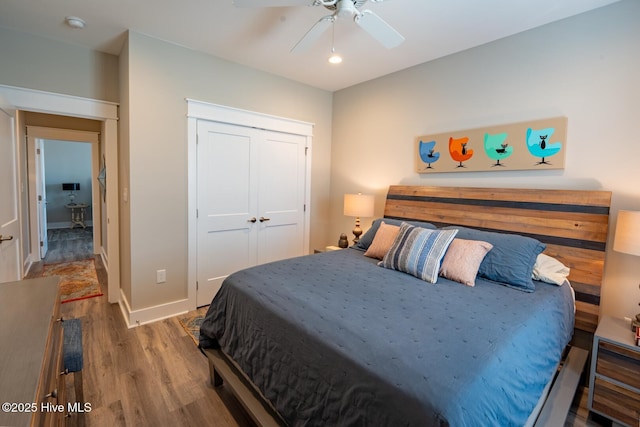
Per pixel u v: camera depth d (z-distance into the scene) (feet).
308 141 13.29
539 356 4.70
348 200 11.46
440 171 10.03
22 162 13.21
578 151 7.43
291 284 6.30
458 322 4.81
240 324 5.89
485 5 7.04
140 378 6.91
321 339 4.30
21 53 8.56
